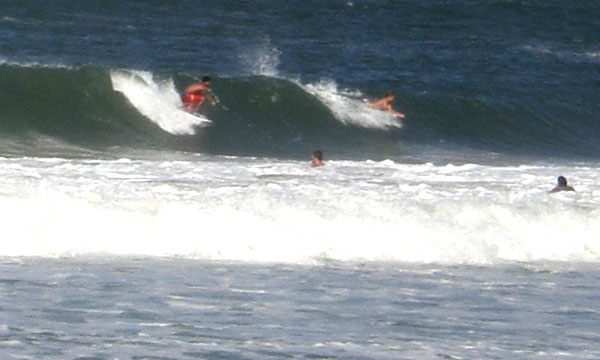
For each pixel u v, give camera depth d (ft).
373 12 551.18
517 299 142.82
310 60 427.33
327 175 232.32
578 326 130.52
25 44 403.34
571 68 468.75
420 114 349.82
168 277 147.64
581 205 195.62
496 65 456.86
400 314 133.08
